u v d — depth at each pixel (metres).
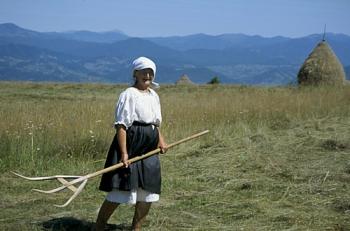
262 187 7.91
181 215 6.53
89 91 29.70
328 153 10.23
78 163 9.45
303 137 11.98
